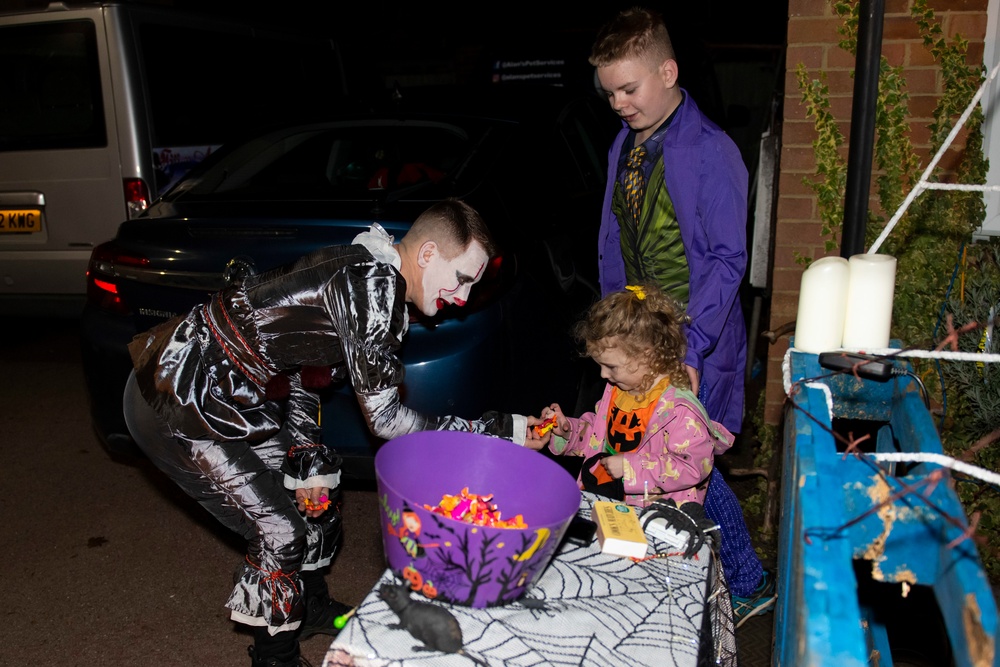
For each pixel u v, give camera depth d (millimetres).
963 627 1164
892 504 1412
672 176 2670
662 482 2146
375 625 1413
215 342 2117
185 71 5316
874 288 1856
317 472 2361
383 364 2035
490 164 3387
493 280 2941
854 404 1987
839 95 3381
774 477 3336
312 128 3869
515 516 1742
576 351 3500
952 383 3195
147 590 3211
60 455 4430
